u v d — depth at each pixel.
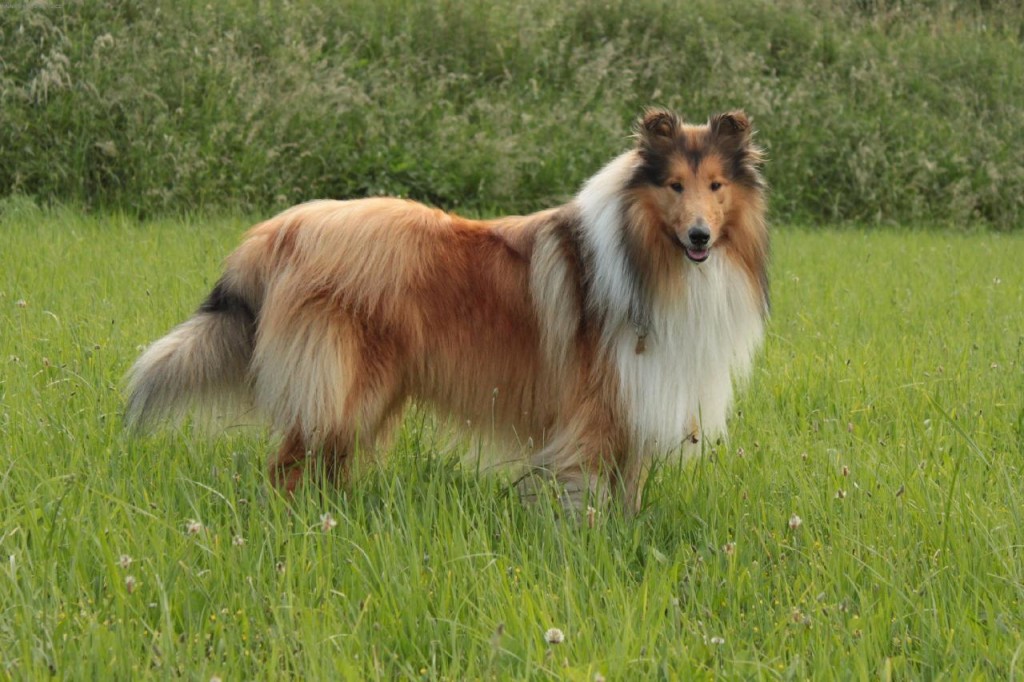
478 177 23.97
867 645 6.18
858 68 30.92
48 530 7.04
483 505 7.96
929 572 7.09
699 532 7.98
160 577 6.59
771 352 12.91
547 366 8.47
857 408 10.86
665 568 7.07
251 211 21.91
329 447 8.20
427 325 8.36
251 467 8.27
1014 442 9.91
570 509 8.14
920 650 6.39
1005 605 6.79
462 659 6.11
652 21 30.00
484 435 8.77
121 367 10.81
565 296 8.38
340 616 6.43
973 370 12.20
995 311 15.71
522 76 27.69
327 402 8.03
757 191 8.59
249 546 7.07
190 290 14.27
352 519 7.92
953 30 34.53
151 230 18.97
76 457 8.30
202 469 8.48
